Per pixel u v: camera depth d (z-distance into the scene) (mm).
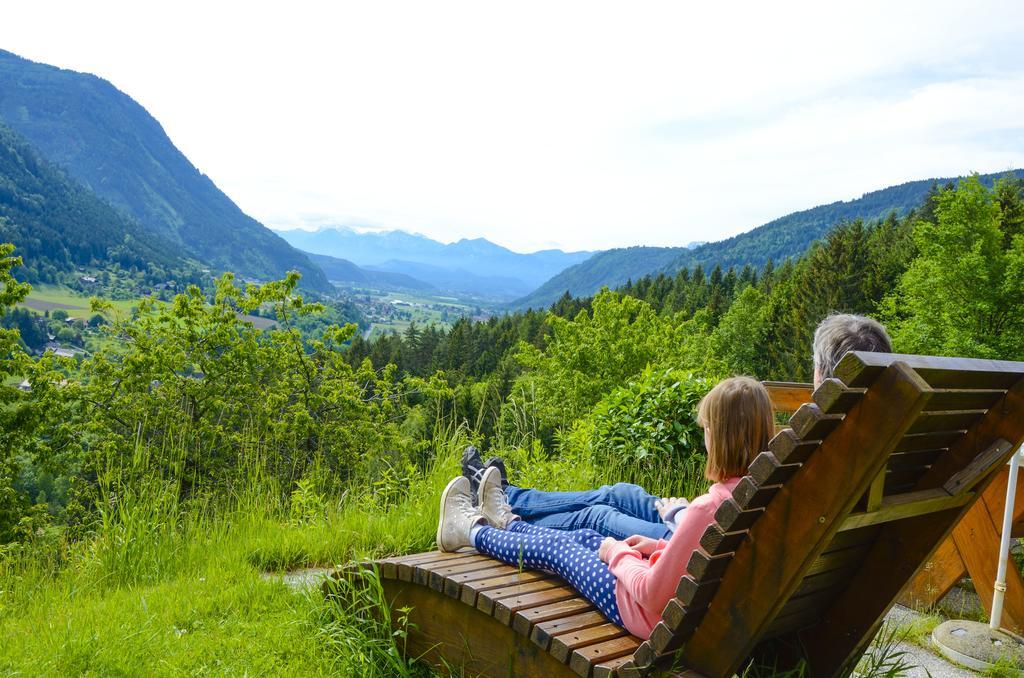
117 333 26453
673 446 5805
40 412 23688
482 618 2572
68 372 25266
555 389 45531
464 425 6262
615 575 2367
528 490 3748
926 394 1528
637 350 47031
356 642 2873
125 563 4164
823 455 1704
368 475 6105
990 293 35594
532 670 2377
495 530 2988
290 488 5727
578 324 48844
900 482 2123
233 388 26531
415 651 2848
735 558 1899
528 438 6277
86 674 2707
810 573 2035
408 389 29156
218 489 5340
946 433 2037
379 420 28375
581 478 5727
